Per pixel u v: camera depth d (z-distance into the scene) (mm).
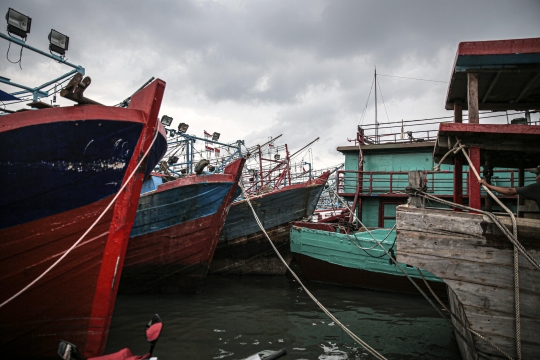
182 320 8461
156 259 10297
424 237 4949
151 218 10000
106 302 5703
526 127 5359
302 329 8102
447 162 8633
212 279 14398
